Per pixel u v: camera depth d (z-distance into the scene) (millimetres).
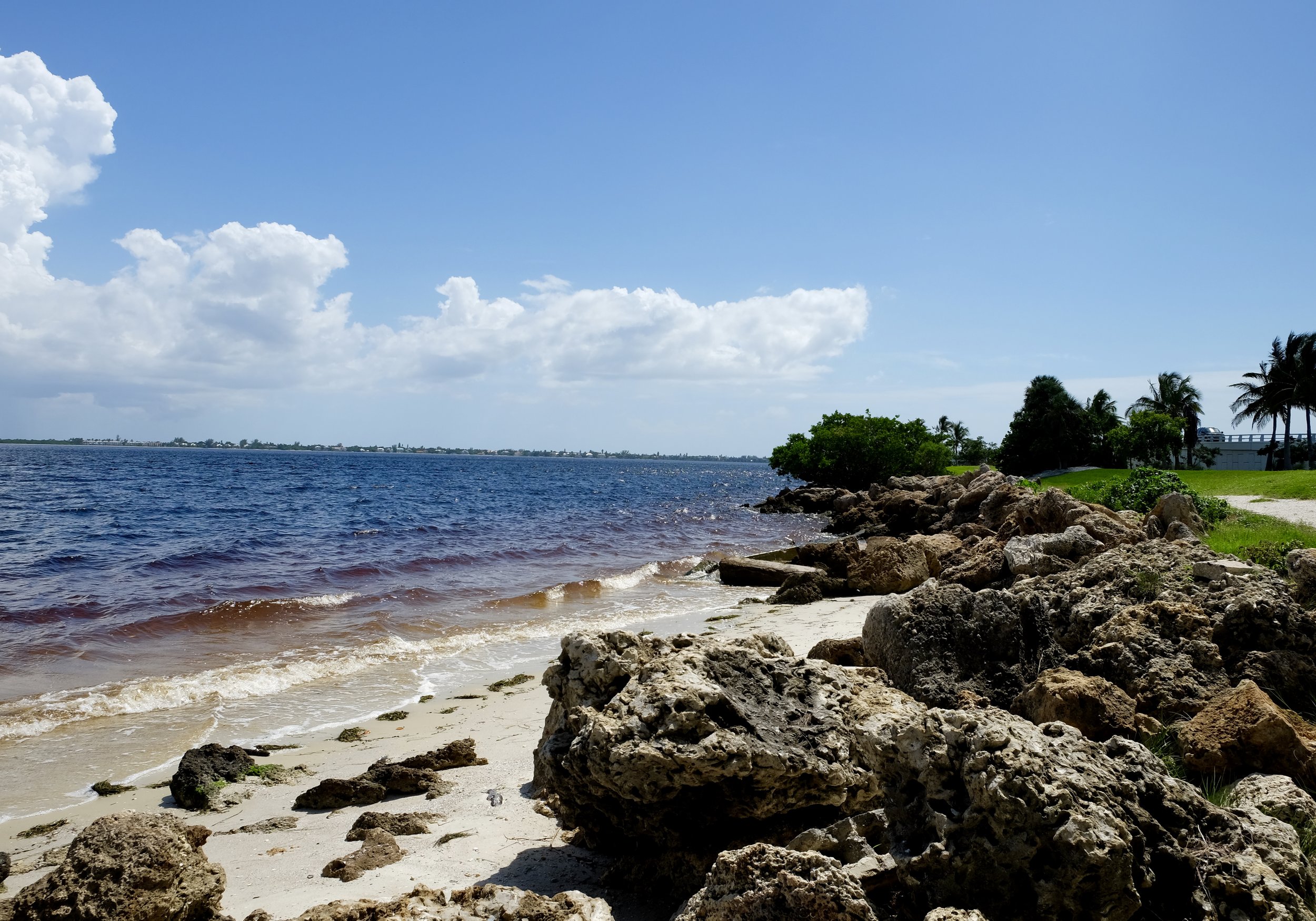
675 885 5242
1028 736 4406
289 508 49031
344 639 16234
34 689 12438
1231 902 4121
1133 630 8156
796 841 4910
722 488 107000
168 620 17391
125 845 4336
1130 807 4301
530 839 6422
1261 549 12594
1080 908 3885
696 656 5754
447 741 10078
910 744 4594
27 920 4062
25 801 8461
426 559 28391
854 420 75000
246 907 5273
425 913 4262
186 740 10438
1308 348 65000
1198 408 83312
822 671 6086
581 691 6535
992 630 8711
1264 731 6051
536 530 40844
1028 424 83062
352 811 7719
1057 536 15625
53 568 24359
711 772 4859
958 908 3971
